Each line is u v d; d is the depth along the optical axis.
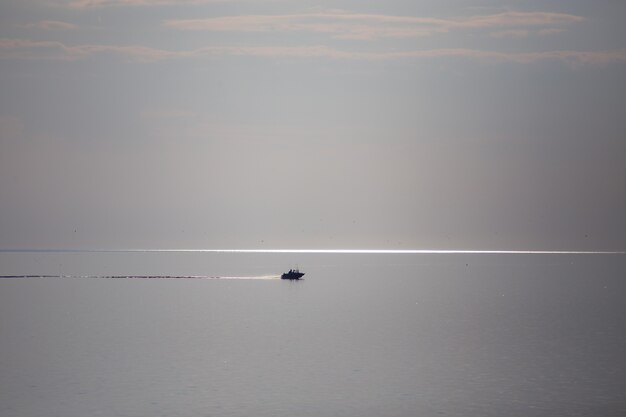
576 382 192.38
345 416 164.38
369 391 184.00
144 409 168.75
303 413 166.12
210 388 187.25
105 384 191.62
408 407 170.25
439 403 173.38
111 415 164.75
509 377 198.25
